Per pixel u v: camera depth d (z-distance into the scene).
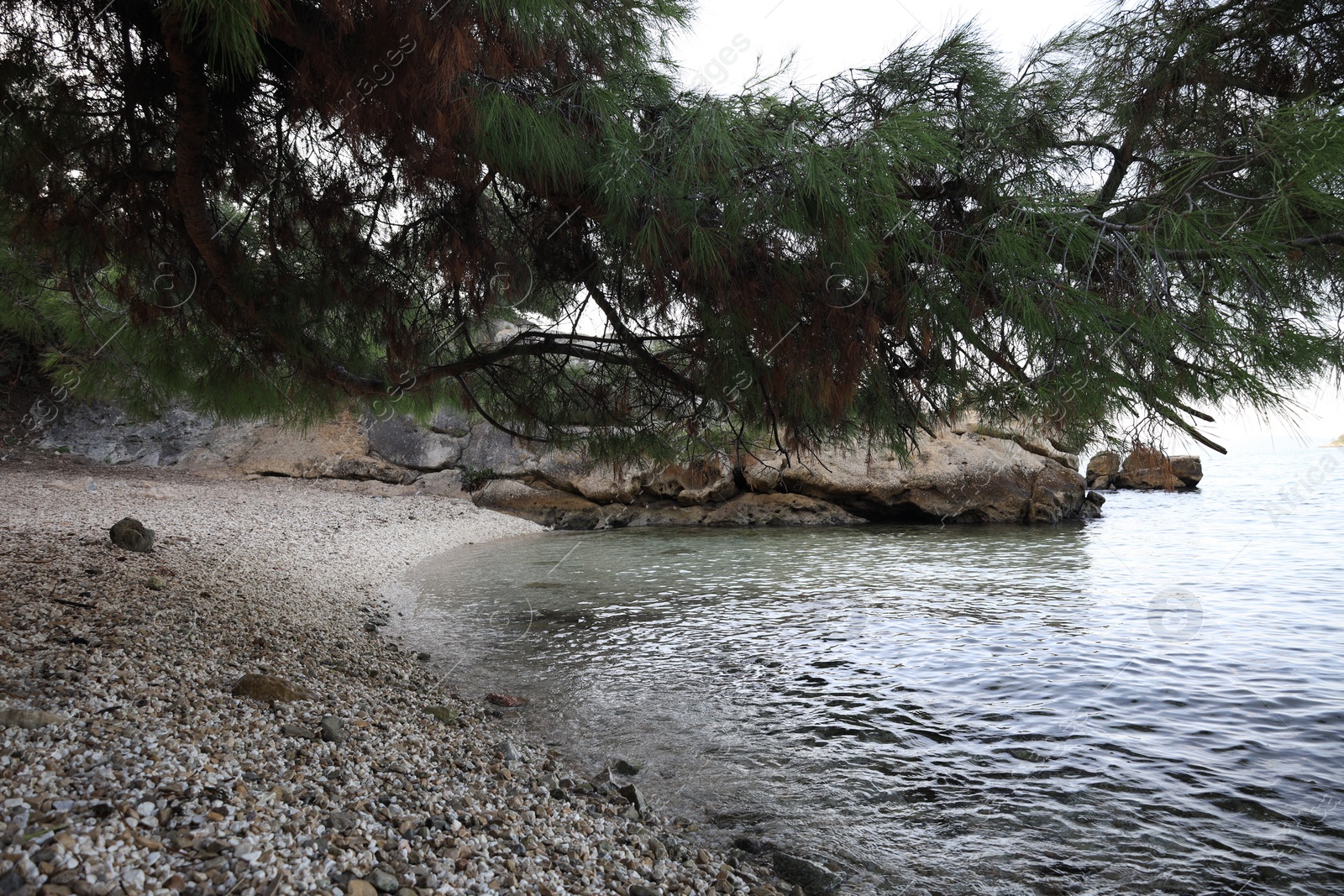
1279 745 4.75
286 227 3.75
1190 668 6.42
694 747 4.70
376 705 4.56
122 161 3.40
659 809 3.88
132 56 3.07
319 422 5.53
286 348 4.29
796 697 5.69
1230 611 8.75
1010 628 7.96
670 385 4.44
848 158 2.77
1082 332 2.49
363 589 9.35
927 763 4.48
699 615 8.69
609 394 4.85
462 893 2.38
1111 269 2.56
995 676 6.22
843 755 4.60
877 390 3.53
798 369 3.33
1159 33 2.64
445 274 3.82
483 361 4.63
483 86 2.73
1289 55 2.56
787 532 18.12
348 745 3.56
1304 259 2.34
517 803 3.43
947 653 6.93
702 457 4.92
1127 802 3.97
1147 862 3.38
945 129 2.88
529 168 2.93
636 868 3.04
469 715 5.01
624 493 19.98
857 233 2.75
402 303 4.16
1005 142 2.86
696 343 3.77
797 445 4.23
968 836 3.62
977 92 2.93
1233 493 27.30
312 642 5.84
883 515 20.75
